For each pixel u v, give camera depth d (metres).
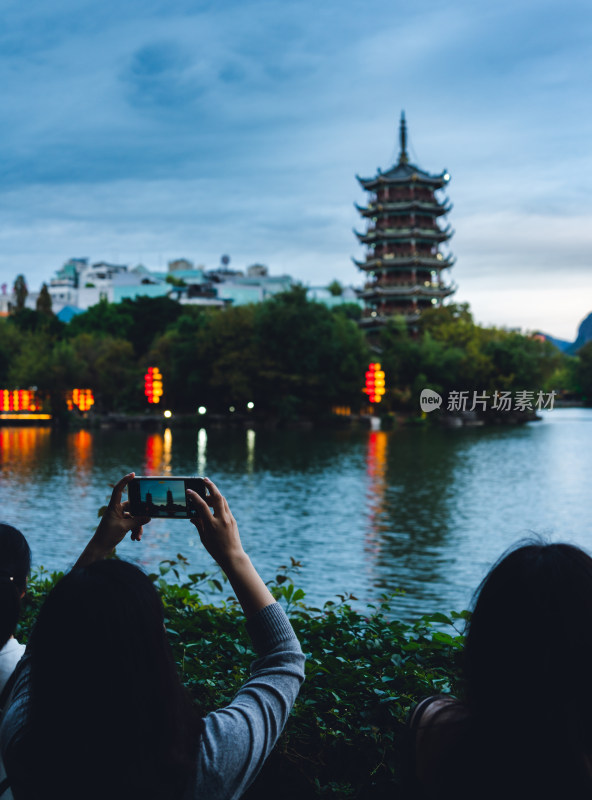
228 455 48.19
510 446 54.94
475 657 1.53
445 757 1.54
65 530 21.97
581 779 1.44
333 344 79.94
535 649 1.46
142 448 53.56
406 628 4.39
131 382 85.81
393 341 87.81
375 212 103.62
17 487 31.91
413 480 35.22
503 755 1.47
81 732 1.56
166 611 4.80
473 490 31.89
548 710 1.45
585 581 1.47
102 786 1.56
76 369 83.56
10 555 2.41
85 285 179.88
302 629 4.45
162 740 1.58
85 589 1.61
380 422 79.81
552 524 23.78
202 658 4.08
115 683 1.56
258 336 79.56
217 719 1.70
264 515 25.45
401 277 103.06
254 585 1.98
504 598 1.51
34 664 1.62
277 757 3.12
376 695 3.36
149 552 18.12
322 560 18.38
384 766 3.06
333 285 180.75
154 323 105.62
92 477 35.84
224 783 1.60
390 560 18.31
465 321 93.50
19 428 79.19
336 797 3.00
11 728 1.71
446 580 16.28
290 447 54.41
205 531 2.05
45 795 1.59
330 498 29.55
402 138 105.00
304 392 80.19
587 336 152.38
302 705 3.29
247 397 78.12
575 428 76.38
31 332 101.38
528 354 79.25
